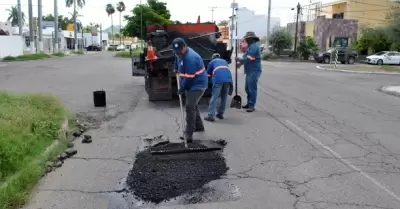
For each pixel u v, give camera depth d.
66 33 71.81
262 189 4.48
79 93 12.09
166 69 9.96
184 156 5.61
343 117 8.77
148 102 10.34
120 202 4.16
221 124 7.70
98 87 13.70
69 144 6.11
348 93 13.30
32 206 4.05
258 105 10.05
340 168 5.22
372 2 44.75
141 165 5.25
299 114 8.96
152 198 4.25
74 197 4.27
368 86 15.96
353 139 6.77
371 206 4.07
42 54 38.09
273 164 5.34
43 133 5.86
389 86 15.55
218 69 7.91
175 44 5.92
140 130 7.21
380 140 6.74
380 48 39.16
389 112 9.62
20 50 36.69
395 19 27.56
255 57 8.80
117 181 4.72
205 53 10.70
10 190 4.12
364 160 5.59
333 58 35.59
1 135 4.86
